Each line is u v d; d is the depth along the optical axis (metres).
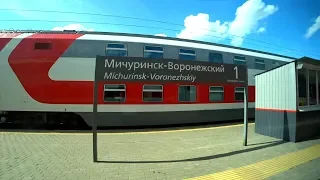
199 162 6.35
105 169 5.68
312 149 7.92
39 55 10.99
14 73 10.91
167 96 11.98
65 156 6.66
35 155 6.68
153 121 11.77
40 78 10.88
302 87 9.75
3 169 5.52
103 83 11.19
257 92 10.68
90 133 10.18
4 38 11.17
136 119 11.52
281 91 9.55
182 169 5.78
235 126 12.56
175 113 12.14
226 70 8.73
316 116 10.24
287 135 9.20
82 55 11.14
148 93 11.71
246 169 5.89
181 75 11.54
